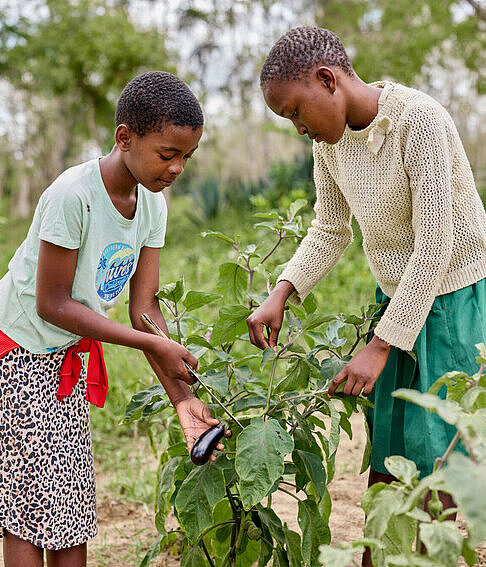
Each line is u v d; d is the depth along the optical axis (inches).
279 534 83.7
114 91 759.1
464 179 87.2
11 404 84.6
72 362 86.5
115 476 151.6
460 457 47.4
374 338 84.6
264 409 84.3
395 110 83.7
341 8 679.1
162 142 77.8
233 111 1051.9
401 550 63.2
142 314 91.6
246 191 656.4
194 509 80.0
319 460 83.2
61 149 1146.0
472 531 48.3
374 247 92.3
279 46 82.2
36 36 768.3
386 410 92.0
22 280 84.6
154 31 776.3
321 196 99.3
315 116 82.6
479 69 674.2
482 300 88.4
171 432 103.0
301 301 99.6
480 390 57.7
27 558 84.7
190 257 439.2
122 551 117.0
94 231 83.0
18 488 84.3
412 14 624.4
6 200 1606.8
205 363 97.7
